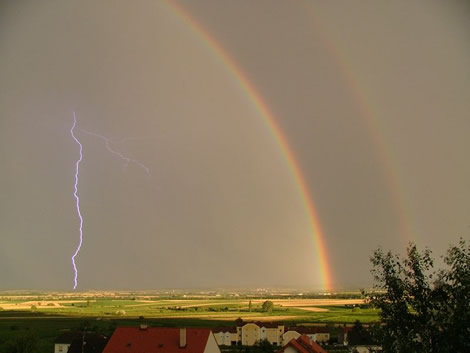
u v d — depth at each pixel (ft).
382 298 83.71
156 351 217.97
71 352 289.53
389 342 79.77
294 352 221.66
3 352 270.05
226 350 325.01
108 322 465.88
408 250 83.35
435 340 76.48
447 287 77.56
